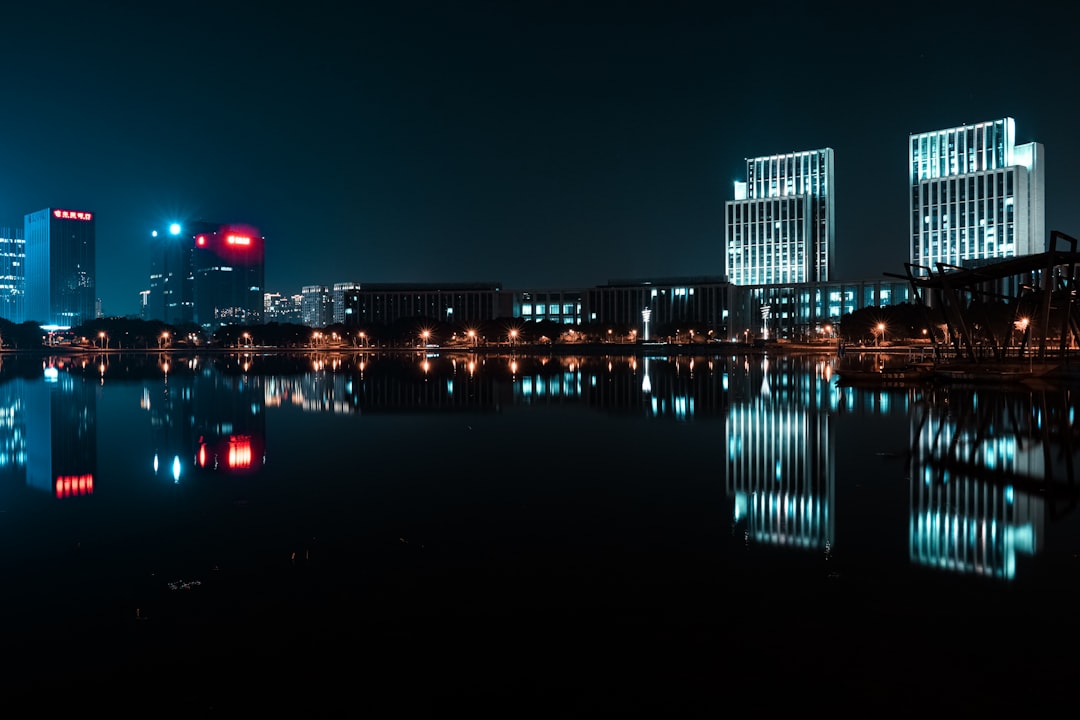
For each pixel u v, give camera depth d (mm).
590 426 36562
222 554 15266
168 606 12383
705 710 8961
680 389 59438
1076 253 62219
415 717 8883
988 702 9062
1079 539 15750
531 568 14102
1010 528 16672
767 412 41469
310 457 27734
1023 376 62719
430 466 25500
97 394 59438
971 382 61750
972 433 31875
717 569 13906
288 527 17359
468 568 14156
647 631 11141
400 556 14977
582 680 9703
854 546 15336
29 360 154250
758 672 9859
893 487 21141
